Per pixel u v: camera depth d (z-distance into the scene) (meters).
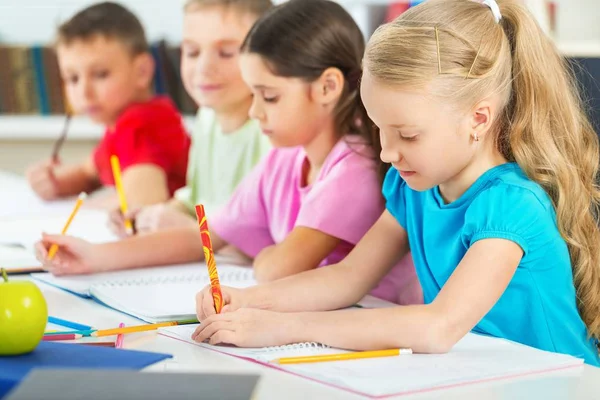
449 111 1.33
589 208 1.55
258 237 2.13
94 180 3.22
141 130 3.00
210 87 2.53
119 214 2.33
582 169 1.55
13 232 2.39
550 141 1.47
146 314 1.47
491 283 1.33
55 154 3.29
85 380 0.88
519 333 1.49
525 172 1.47
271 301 1.51
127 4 4.40
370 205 1.78
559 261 1.48
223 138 2.60
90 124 4.16
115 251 1.91
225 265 2.00
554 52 1.51
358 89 1.83
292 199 2.00
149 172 2.93
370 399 1.03
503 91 1.42
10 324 1.13
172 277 1.80
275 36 1.79
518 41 1.45
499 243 1.37
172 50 3.99
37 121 4.16
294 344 1.27
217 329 1.29
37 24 4.47
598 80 1.78
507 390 1.08
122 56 3.12
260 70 1.80
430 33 1.33
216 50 2.52
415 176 1.37
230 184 2.57
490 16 1.42
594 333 1.57
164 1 4.40
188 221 2.32
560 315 1.50
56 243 1.86
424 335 1.24
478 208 1.42
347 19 1.85
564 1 3.83
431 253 1.56
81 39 3.10
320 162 1.89
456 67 1.33
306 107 1.82
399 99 1.31
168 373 0.91
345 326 1.27
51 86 4.16
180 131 3.08
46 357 1.14
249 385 0.87
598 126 1.77
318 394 1.05
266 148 2.49
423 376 1.10
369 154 1.81
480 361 1.19
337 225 1.78
